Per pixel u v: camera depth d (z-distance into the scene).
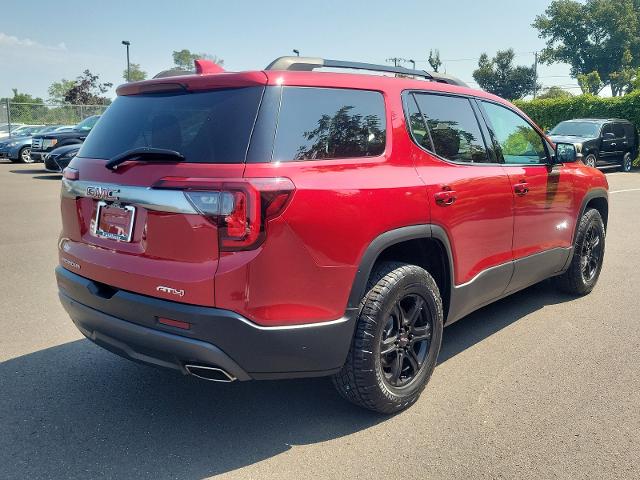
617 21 60.91
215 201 2.60
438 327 3.50
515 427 3.18
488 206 3.90
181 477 2.74
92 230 3.16
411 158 3.41
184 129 2.89
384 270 3.19
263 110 2.79
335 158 3.01
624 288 5.92
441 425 3.21
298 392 3.63
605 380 3.77
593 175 5.47
